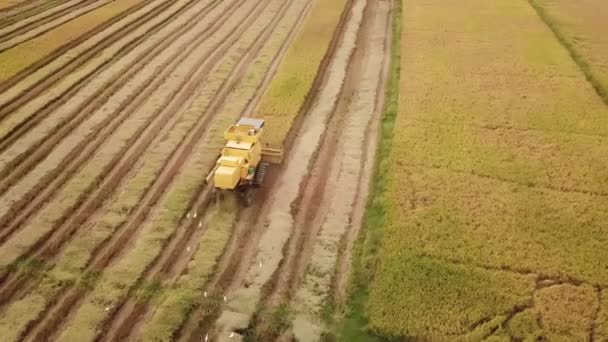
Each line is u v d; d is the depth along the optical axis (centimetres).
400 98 2283
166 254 1453
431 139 1972
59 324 1238
